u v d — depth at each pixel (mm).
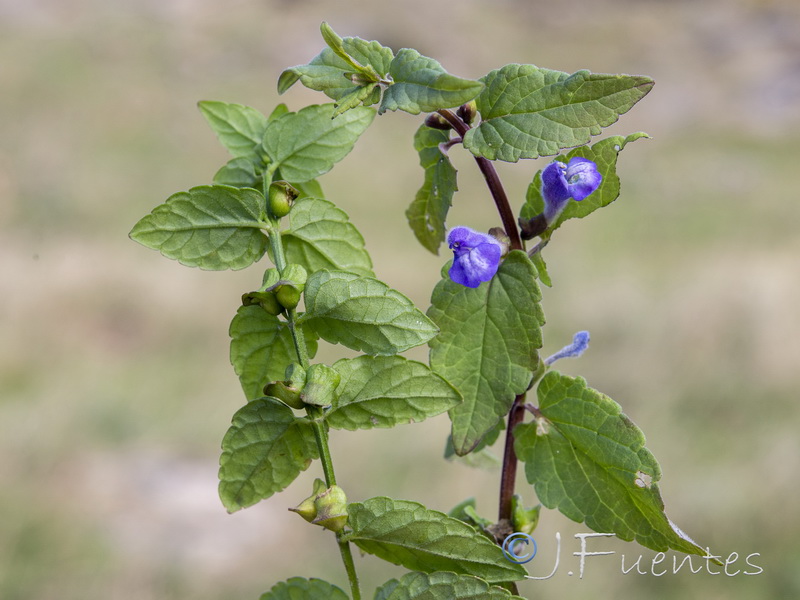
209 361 12898
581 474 1606
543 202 1619
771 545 7555
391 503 1377
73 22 33344
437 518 1379
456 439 1541
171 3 36438
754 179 22781
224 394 11742
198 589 7738
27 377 12047
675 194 21609
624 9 37438
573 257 16984
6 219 19281
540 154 1428
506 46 33531
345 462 9188
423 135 1771
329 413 1434
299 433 1464
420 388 1426
